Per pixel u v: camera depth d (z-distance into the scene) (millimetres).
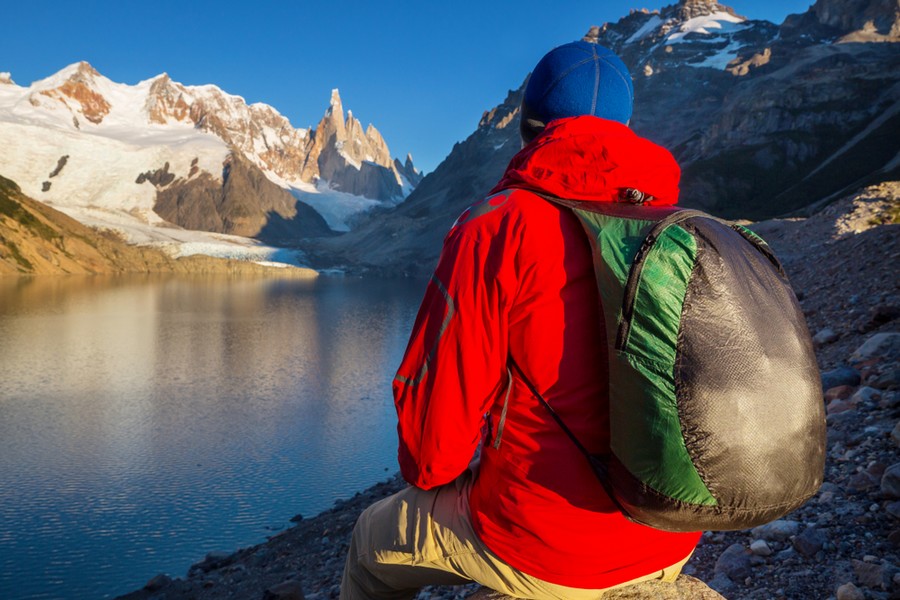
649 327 1230
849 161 154375
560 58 1641
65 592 18828
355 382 57594
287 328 99812
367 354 75125
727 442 1174
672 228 1286
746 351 1206
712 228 1326
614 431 1263
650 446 1211
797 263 14609
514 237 1338
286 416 43969
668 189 1471
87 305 123125
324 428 40125
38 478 30531
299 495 27344
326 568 9336
